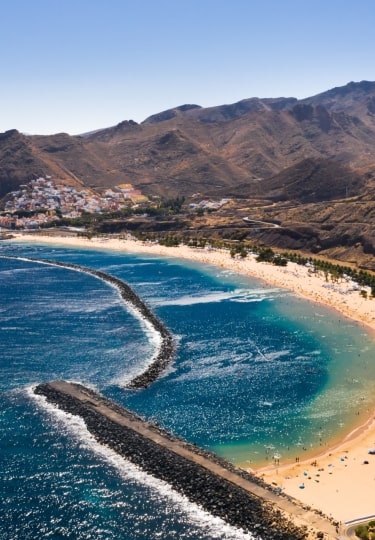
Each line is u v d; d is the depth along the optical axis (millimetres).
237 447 113938
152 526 87875
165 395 137875
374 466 104562
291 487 98125
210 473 100375
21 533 87000
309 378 149000
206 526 87375
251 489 95375
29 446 111000
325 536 82562
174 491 96438
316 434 119000
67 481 99500
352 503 92062
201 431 120250
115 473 101938
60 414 124750
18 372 151250
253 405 132750
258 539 83625
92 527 88125
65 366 156625
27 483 99000
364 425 122500
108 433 115438
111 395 137500
